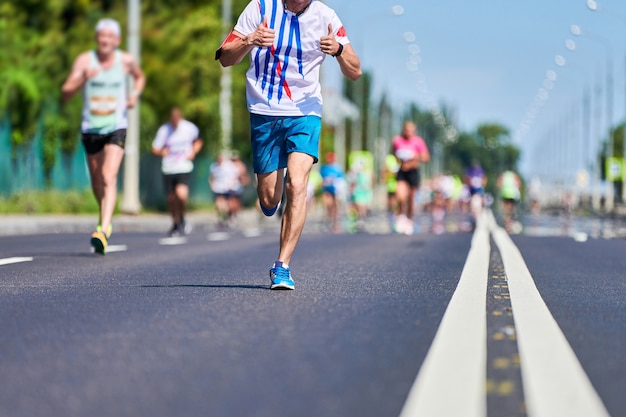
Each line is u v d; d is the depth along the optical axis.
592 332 15.23
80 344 13.65
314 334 14.46
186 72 89.69
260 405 10.16
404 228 54.31
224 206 67.88
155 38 89.75
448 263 29.12
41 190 72.75
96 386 11.07
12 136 70.69
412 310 17.12
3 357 12.74
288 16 20.33
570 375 11.65
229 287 20.86
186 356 12.80
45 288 20.53
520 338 14.23
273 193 20.88
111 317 16.12
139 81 31.97
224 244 39.06
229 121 93.75
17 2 81.12
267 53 20.30
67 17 88.25
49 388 10.98
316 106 20.42
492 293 20.11
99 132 31.27
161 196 97.25
